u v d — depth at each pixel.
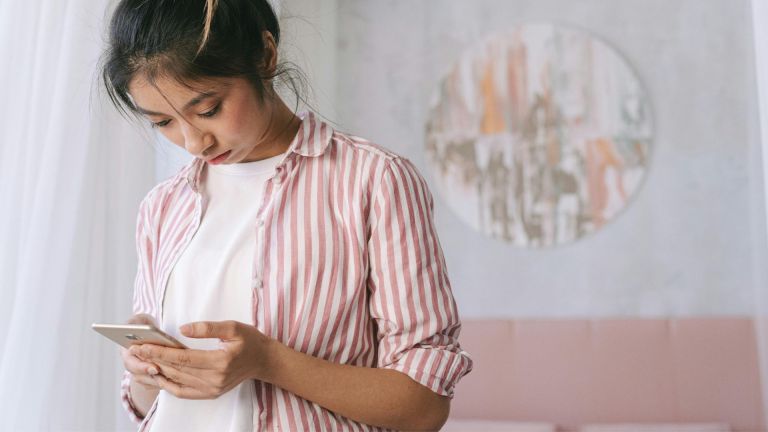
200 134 1.00
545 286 3.36
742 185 3.25
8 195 1.49
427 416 1.03
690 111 3.30
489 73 3.46
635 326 3.18
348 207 1.07
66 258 1.54
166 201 1.22
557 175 3.37
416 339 1.03
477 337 3.28
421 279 1.05
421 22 3.54
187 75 0.95
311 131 1.12
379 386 1.00
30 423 1.48
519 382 3.22
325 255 1.05
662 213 3.29
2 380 1.44
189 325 0.91
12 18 1.52
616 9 3.37
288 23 2.63
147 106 1.00
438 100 3.50
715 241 3.25
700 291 3.25
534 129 3.40
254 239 1.08
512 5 3.46
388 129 3.54
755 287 3.04
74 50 1.58
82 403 1.70
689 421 3.09
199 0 0.99
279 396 1.04
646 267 3.29
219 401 1.06
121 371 1.88
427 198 1.12
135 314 1.14
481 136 3.45
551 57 3.40
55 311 1.52
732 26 3.28
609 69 3.35
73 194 1.56
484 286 3.41
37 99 1.54
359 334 1.06
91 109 1.71
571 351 3.19
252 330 0.95
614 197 3.32
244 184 1.14
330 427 1.04
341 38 3.59
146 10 0.98
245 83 1.00
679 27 3.32
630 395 3.13
